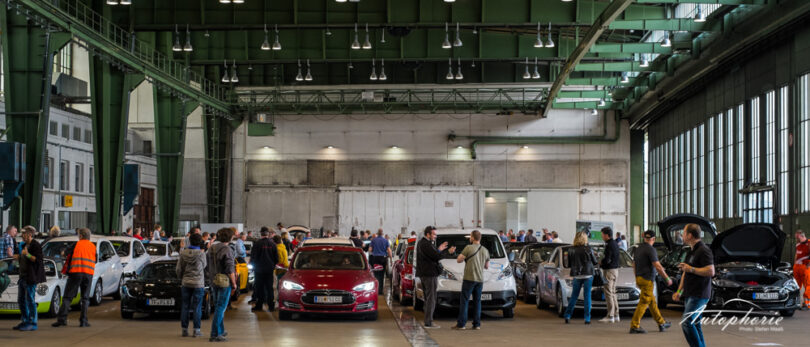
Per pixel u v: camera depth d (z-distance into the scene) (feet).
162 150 130.11
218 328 39.55
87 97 133.08
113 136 105.29
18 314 53.93
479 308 46.47
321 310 49.47
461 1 111.04
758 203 101.60
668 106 142.31
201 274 42.11
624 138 155.63
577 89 151.23
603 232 50.31
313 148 158.20
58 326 46.26
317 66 151.12
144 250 72.79
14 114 81.25
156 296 49.96
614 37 134.62
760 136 100.27
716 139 119.03
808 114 85.15
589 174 155.63
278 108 150.30
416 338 41.37
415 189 156.87
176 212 128.57
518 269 68.64
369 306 50.26
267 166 158.10
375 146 157.99
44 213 117.80
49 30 83.15
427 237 48.06
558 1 108.99
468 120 157.07
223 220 154.30
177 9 115.24
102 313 55.52
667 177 149.79
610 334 43.34
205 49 133.59
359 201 157.28
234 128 156.46
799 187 86.99
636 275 44.27
